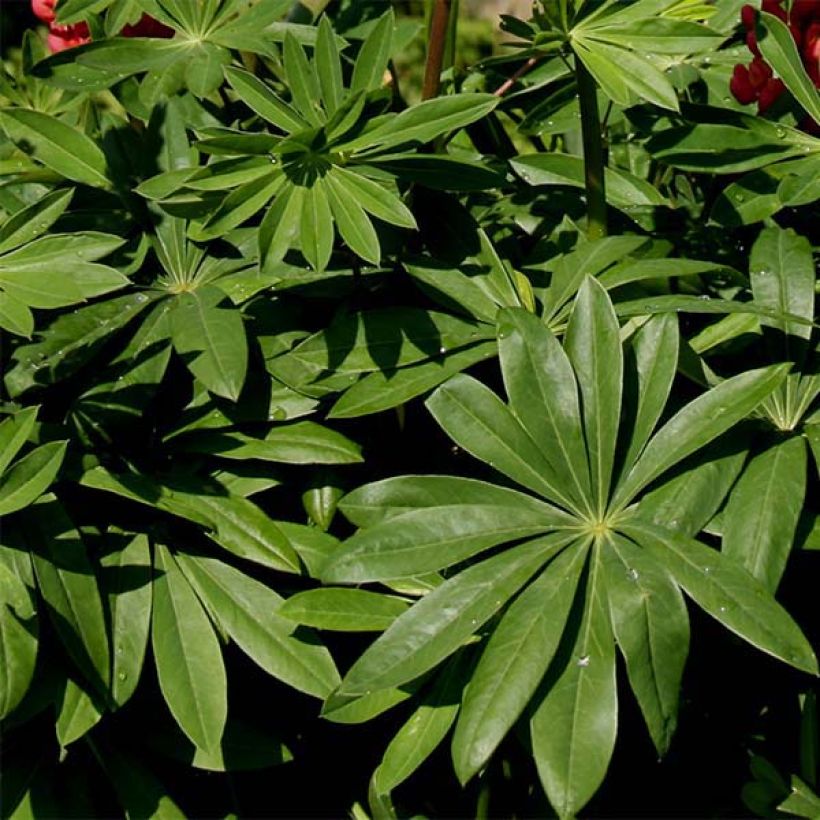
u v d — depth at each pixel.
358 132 0.92
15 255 0.93
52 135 0.98
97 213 0.98
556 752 0.86
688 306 0.92
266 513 0.96
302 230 0.90
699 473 0.90
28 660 0.88
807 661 0.85
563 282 0.95
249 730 0.96
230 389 0.90
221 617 0.92
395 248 0.96
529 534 0.89
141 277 0.98
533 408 0.91
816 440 0.92
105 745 0.95
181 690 0.90
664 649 0.86
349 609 0.91
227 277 0.96
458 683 0.92
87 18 1.01
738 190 0.98
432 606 0.88
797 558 0.99
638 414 0.91
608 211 1.03
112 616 0.91
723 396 0.90
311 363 0.93
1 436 0.89
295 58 0.94
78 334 0.94
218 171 0.91
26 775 0.94
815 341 0.96
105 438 0.94
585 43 0.95
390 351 0.93
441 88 1.06
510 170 1.06
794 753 1.01
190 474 0.94
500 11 2.52
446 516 0.89
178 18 0.99
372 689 0.87
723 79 1.07
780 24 0.95
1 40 2.47
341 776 1.03
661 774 1.02
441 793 1.01
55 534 0.91
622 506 0.90
